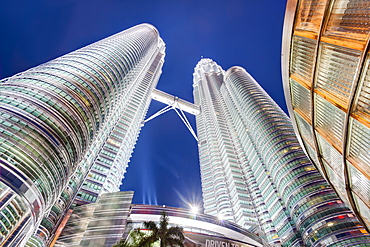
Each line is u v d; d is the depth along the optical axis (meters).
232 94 163.62
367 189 19.39
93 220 53.81
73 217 60.75
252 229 67.00
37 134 42.41
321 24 17.55
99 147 101.38
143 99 165.88
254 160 114.62
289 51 22.72
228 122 167.00
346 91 17.06
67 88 56.81
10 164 36.03
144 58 128.00
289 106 27.86
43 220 54.50
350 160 19.30
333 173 24.77
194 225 53.91
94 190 82.69
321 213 57.72
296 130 29.97
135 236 28.27
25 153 38.59
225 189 118.81
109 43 101.00
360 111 16.39
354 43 15.28
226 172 128.62
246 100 131.25
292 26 21.14
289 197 71.25
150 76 199.00
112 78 76.62
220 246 50.88
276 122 104.81
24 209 36.00
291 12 20.97
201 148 164.75
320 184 65.88
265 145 97.31
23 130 41.12
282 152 86.56
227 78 184.00
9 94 46.56
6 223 32.59
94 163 95.38
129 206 56.81
